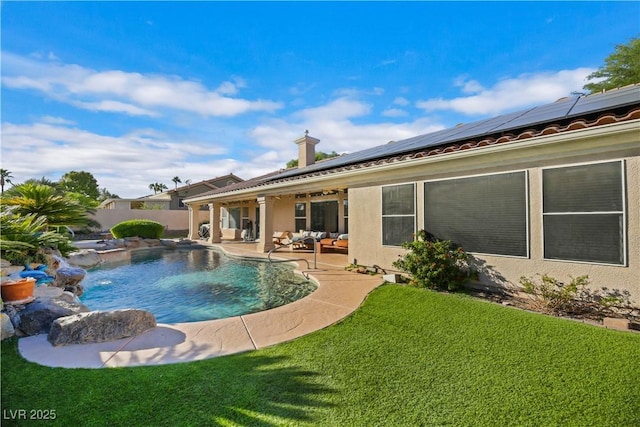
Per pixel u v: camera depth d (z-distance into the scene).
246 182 23.42
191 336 5.03
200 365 4.01
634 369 3.63
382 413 3.03
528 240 6.53
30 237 7.87
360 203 10.56
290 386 3.51
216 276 11.35
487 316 5.53
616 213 5.44
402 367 3.91
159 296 8.71
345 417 2.97
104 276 11.54
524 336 4.65
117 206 40.97
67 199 12.95
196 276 11.41
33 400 3.20
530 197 6.50
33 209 11.77
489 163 7.14
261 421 2.92
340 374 3.76
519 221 6.66
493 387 3.42
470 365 3.91
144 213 32.69
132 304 7.92
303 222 19.45
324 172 11.43
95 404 3.15
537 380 3.52
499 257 7.00
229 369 3.90
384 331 5.13
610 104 6.14
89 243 19.66
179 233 33.44
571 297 5.74
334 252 15.97
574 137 5.46
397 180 9.26
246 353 4.39
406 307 6.29
